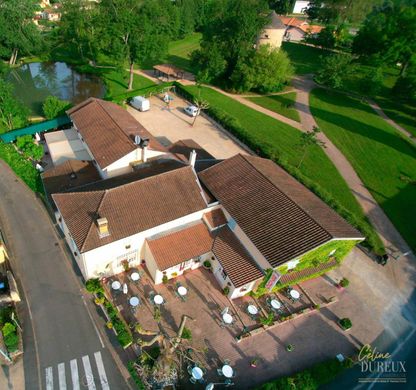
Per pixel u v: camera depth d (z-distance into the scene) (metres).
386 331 32.78
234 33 75.75
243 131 59.50
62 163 42.38
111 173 38.19
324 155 59.25
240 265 31.77
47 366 26.39
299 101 80.19
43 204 40.78
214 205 35.12
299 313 32.66
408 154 63.09
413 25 87.62
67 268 33.91
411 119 77.25
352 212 46.47
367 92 81.81
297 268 32.28
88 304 31.02
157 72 83.88
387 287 37.19
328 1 132.38
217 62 74.94
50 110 51.88
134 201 31.61
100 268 31.61
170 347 26.56
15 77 76.06
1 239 34.25
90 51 85.31
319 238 29.48
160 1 101.44
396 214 47.44
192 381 26.44
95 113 44.72
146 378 25.80
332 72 82.94
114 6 65.31
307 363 29.12
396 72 103.88
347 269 38.56
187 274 34.91
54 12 116.38
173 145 49.19
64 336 28.39
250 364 28.36
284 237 30.55
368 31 98.44
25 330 28.41
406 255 41.41
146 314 30.69
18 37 72.88
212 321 31.11
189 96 72.19
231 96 78.56
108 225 29.59
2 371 25.77
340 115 75.62
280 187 34.88
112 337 28.81
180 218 32.84
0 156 46.75
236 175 37.41
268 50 76.94
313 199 36.44
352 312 34.09
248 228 32.25
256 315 32.09
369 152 62.16
